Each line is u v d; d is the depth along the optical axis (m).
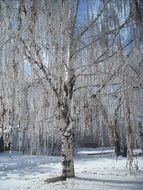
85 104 10.71
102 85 10.33
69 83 10.84
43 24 10.11
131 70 9.72
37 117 10.88
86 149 27.56
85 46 10.52
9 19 9.95
